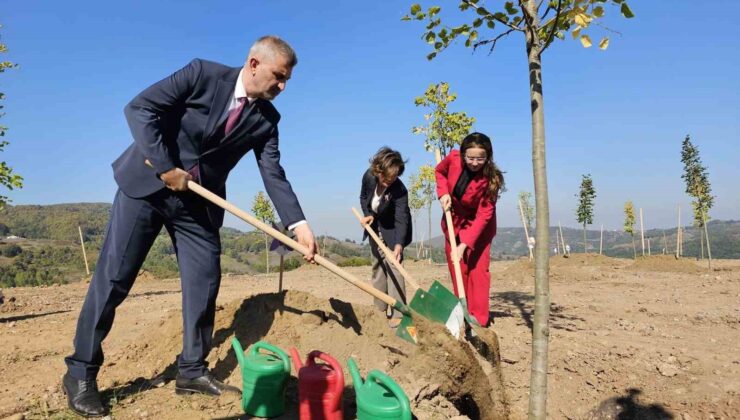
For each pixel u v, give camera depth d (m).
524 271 13.45
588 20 2.52
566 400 4.44
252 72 3.31
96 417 3.28
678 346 5.49
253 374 3.24
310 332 4.14
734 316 7.14
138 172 3.34
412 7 3.22
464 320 4.59
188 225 3.57
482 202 5.39
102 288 3.34
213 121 3.35
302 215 3.66
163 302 9.62
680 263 15.80
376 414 2.76
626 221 33.84
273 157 3.72
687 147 21.84
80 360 3.34
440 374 3.82
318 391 3.03
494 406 4.11
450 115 12.93
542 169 2.78
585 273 13.24
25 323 7.41
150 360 4.29
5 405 3.51
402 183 5.69
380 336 4.42
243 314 4.42
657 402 4.21
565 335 6.07
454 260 5.19
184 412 3.34
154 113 3.25
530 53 2.90
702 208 21.47
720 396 4.12
